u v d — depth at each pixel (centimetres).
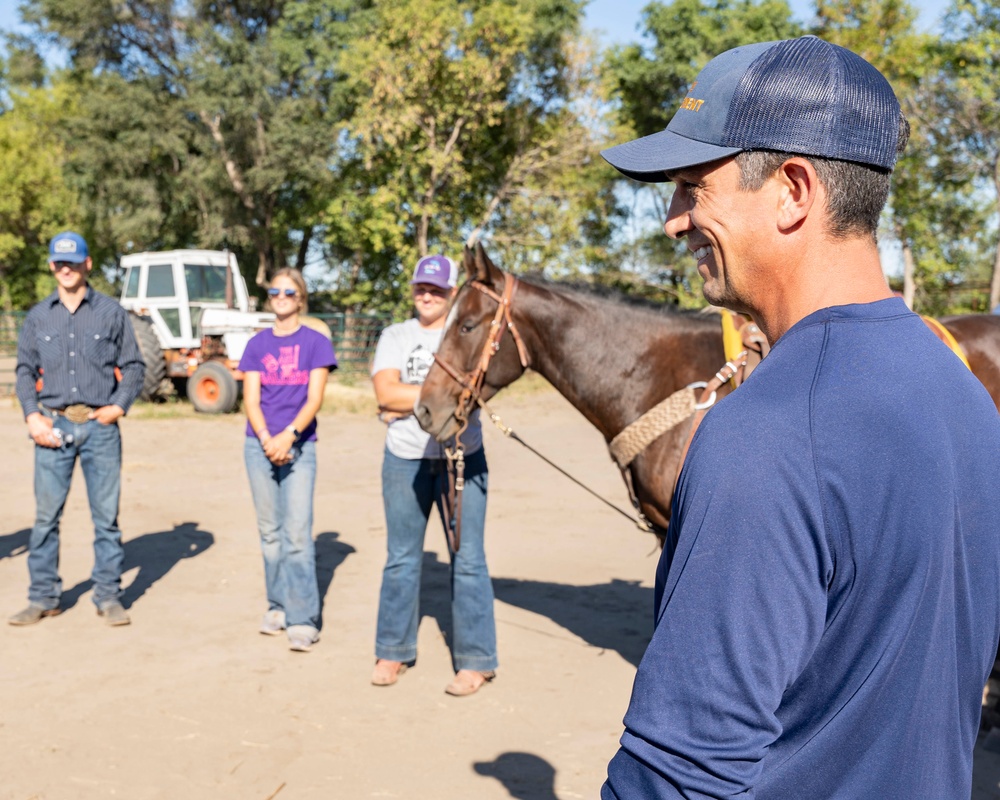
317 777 329
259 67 2547
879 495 86
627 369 358
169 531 705
